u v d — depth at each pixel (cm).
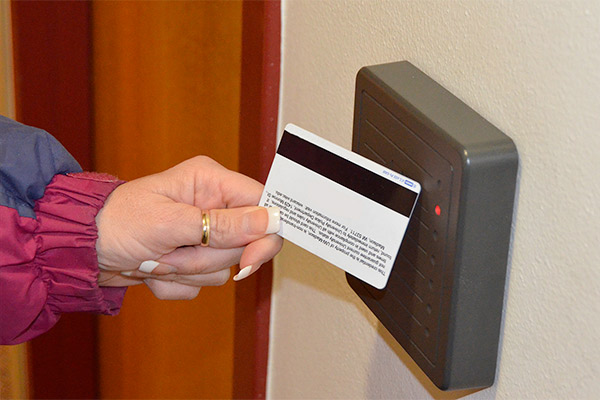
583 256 35
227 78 73
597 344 35
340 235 46
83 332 86
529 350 40
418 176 43
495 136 39
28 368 86
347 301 63
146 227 55
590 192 34
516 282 40
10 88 75
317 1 62
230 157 76
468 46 42
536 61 37
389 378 58
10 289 54
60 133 77
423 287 44
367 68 48
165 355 86
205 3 71
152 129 77
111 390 89
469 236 40
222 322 83
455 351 42
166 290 65
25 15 72
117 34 74
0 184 53
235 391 85
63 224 54
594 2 33
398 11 49
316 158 47
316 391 72
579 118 34
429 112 42
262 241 54
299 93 68
